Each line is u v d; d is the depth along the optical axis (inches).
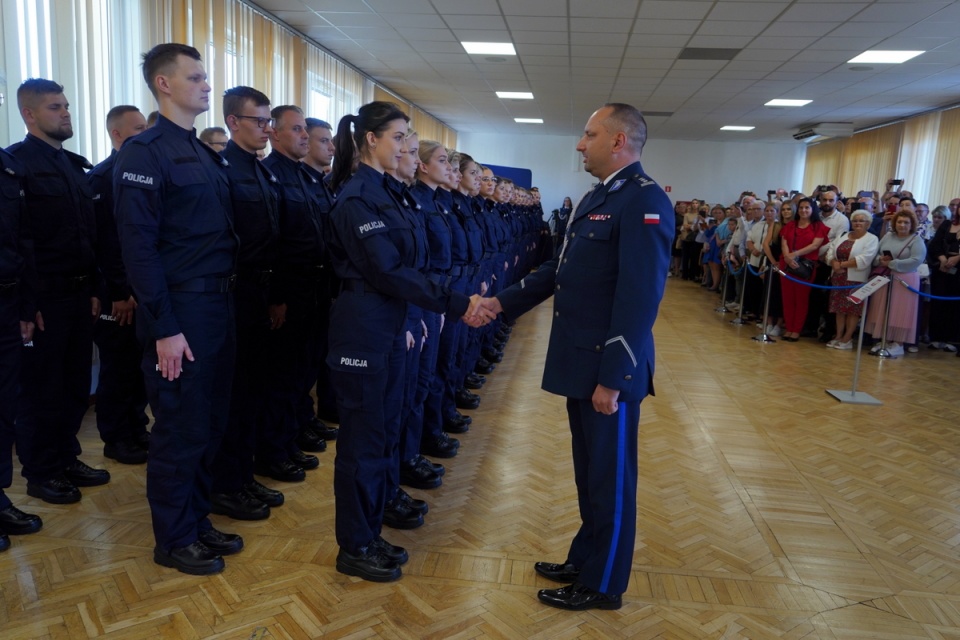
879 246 241.9
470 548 92.8
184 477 82.5
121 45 163.3
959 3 204.4
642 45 269.1
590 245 75.2
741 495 115.7
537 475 120.4
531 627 75.4
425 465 114.7
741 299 298.2
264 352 102.6
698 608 81.0
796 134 512.7
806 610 81.5
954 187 376.8
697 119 468.8
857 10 214.2
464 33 263.4
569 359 76.7
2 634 69.9
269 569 84.8
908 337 238.5
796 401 177.2
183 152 80.8
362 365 79.1
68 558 85.5
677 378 198.2
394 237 80.8
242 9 223.8
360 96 349.7
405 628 73.9
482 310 83.7
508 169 521.7
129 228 74.8
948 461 135.9
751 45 262.5
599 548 77.9
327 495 108.4
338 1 227.6
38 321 98.0
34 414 99.8
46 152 99.6
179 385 80.4
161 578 81.5
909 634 77.5
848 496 117.2
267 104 100.6
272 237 101.4
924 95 354.6
